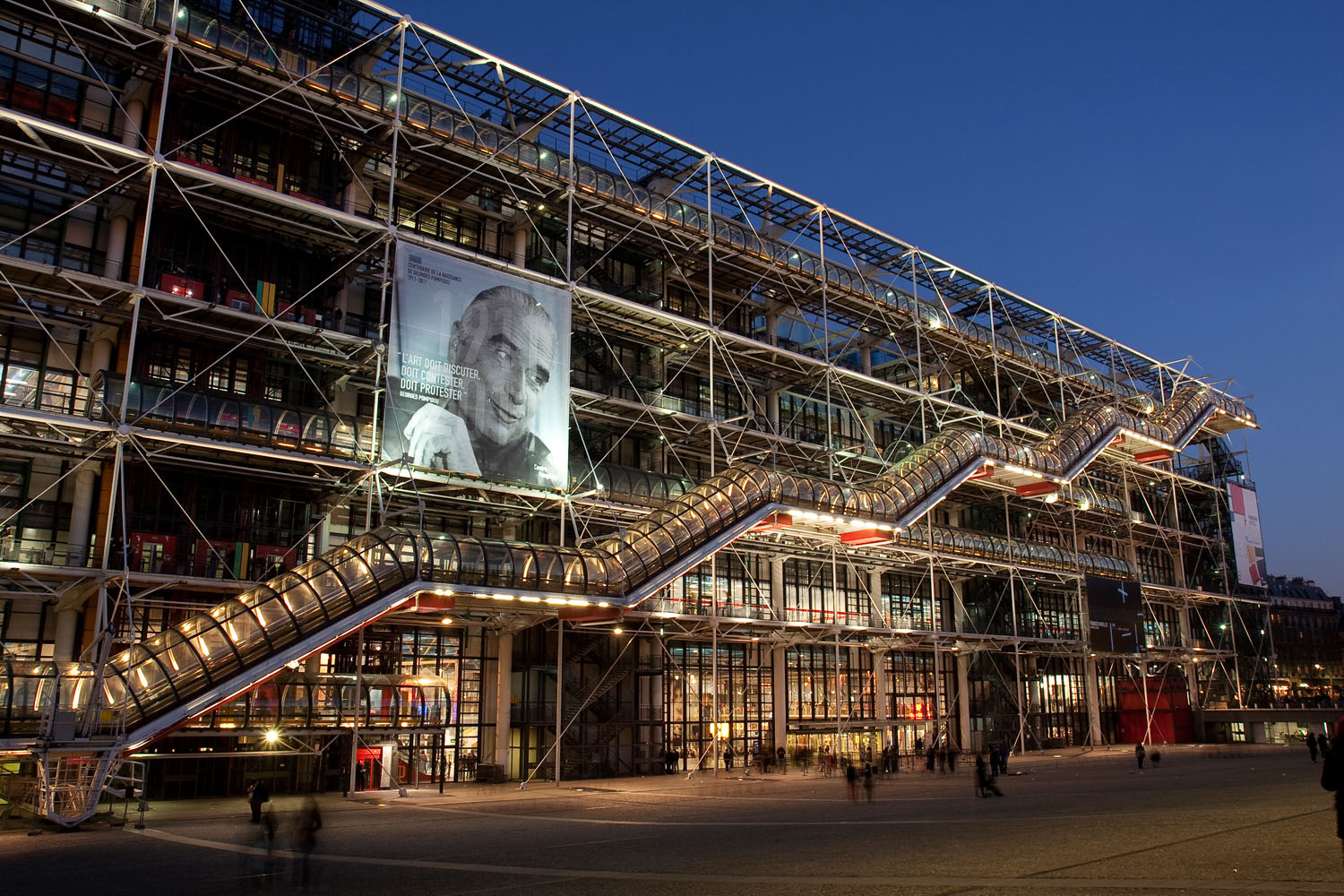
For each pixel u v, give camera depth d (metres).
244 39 28.20
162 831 19.03
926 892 10.34
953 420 45.81
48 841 17.47
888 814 20.42
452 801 26.00
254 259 30.11
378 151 31.84
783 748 39.94
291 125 30.22
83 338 27.27
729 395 43.47
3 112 23.16
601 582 29.22
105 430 23.83
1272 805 19.31
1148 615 60.84
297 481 28.86
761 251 40.44
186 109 29.19
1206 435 64.00
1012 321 55.03
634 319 36.44
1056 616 55.41
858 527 36.47
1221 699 63.00
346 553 25.58
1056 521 55.41
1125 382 63.06
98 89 27.92
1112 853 12.90
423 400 28.70
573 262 38.47
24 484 25.80
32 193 26.78
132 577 23.98
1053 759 44.72
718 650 40.59
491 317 30.73
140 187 26.78
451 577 26.53
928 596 50.81
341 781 28.33
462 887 11.85
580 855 14.85
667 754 37.34
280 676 26.78
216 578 26.45
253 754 25.08
